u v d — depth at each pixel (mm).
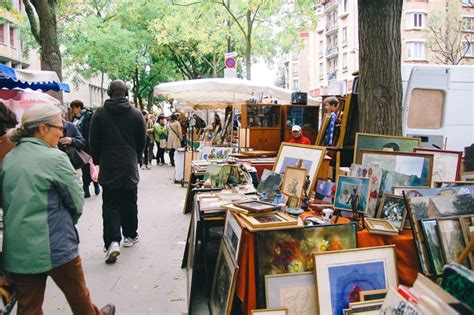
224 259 3576
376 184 3785
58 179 2709
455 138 7723
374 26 5090
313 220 3529
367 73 5180
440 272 3049
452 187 3520
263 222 3223
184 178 11156
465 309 1670
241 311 3527
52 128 2799
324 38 53562
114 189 5172
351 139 5875
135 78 31438
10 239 2666
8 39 28328
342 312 3004
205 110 16484
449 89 7637
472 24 34688
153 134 16641
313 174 4238
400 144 4645
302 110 7422
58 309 3932
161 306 3994
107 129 5125
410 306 1885
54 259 2668
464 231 3168
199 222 3791
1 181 2748
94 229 6691
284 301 3051
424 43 38000
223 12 17625
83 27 21500
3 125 3971
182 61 29953
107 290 4352
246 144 7402
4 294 2770
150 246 5816
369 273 3119
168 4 20219
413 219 3189
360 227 3521
